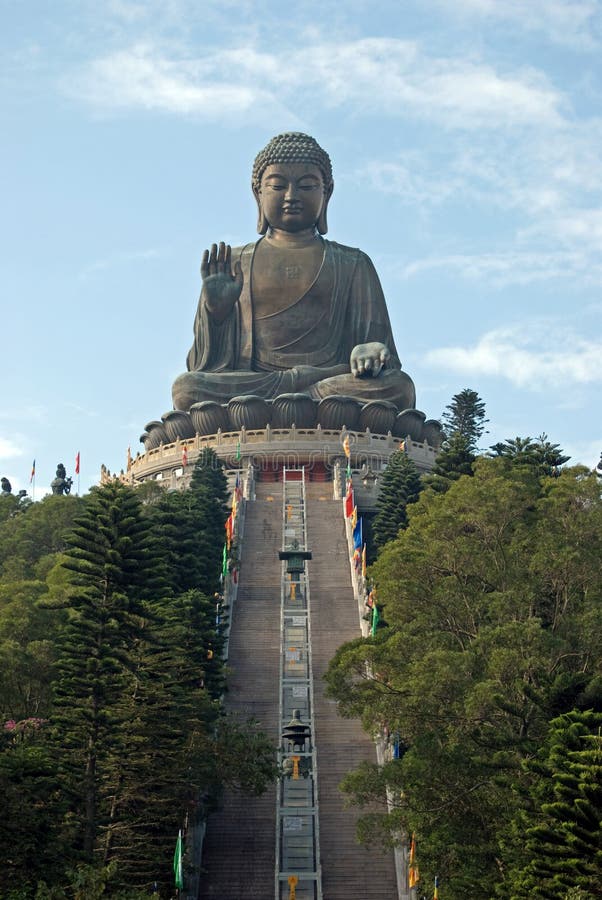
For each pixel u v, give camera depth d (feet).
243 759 173.99
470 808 155.84
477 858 150.92
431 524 187.01
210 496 286.46
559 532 183.21
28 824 138.62
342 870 173.17
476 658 161.07
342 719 205.57
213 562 249.55
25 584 222.48
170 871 166.40
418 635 169.48
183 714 172.76
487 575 180.04
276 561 273.54
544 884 130.62
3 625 196.03
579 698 150.10
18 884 137.69
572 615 170.71
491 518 186.39
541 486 209.36
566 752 133.59
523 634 157.58
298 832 180.24
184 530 226.38
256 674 221.66
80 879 136.05
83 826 156.76
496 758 150.20
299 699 212.64
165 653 178.09
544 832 128.88
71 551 181.16
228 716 207.00
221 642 199.21
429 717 161.68
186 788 168.35
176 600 197.16
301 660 226.58
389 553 186.60
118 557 176.04
